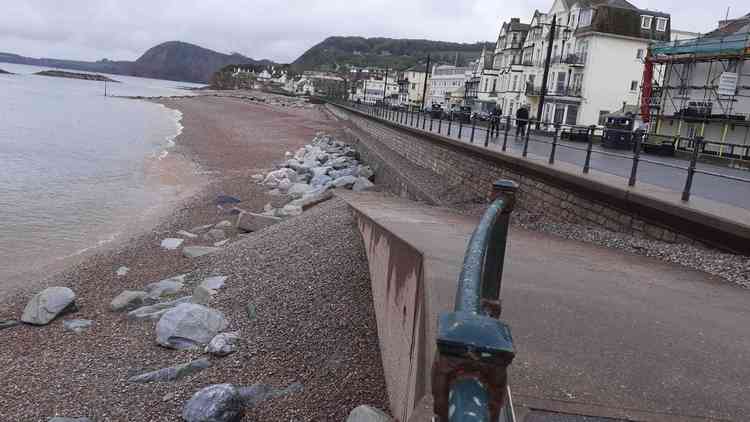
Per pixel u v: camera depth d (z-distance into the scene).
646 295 5.64
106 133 49.47
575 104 47.03
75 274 13.05
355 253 10.56
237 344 8.13
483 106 69.38
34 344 8.94
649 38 46.47
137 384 7.23
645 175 13.54
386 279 7.35
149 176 28.69
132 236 17.00
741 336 4.55
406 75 120.75
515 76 59.72
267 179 27.22
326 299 9.09
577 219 11.34
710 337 4.46
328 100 111.56
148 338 8.81
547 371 3.58
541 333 4.25
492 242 2.90
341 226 12.77
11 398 7.08
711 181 13.45
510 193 2.82
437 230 8.69
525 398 3.20
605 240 9.50
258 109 97.56
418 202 17.34
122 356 8.23
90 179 26.91
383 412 5.53
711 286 6.31
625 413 3.12
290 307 9.12
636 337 4.32
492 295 2.94
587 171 11.66
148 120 68.00
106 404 6.80
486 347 1.03
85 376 7.64
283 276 10.54
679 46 32.12
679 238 8.62
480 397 1.03
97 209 20.70
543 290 5.48
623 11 46.00
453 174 19.53
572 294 5.41
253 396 6.61
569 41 49.59
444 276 5.28
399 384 5.61
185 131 55.31
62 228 17.83
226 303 9.79
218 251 13.85
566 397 3.25
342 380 6.84
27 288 12.05
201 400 6.20
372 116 43.97
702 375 3.70
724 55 29.25
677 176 13.99
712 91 30.50
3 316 10.34
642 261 7.69
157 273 12.96
